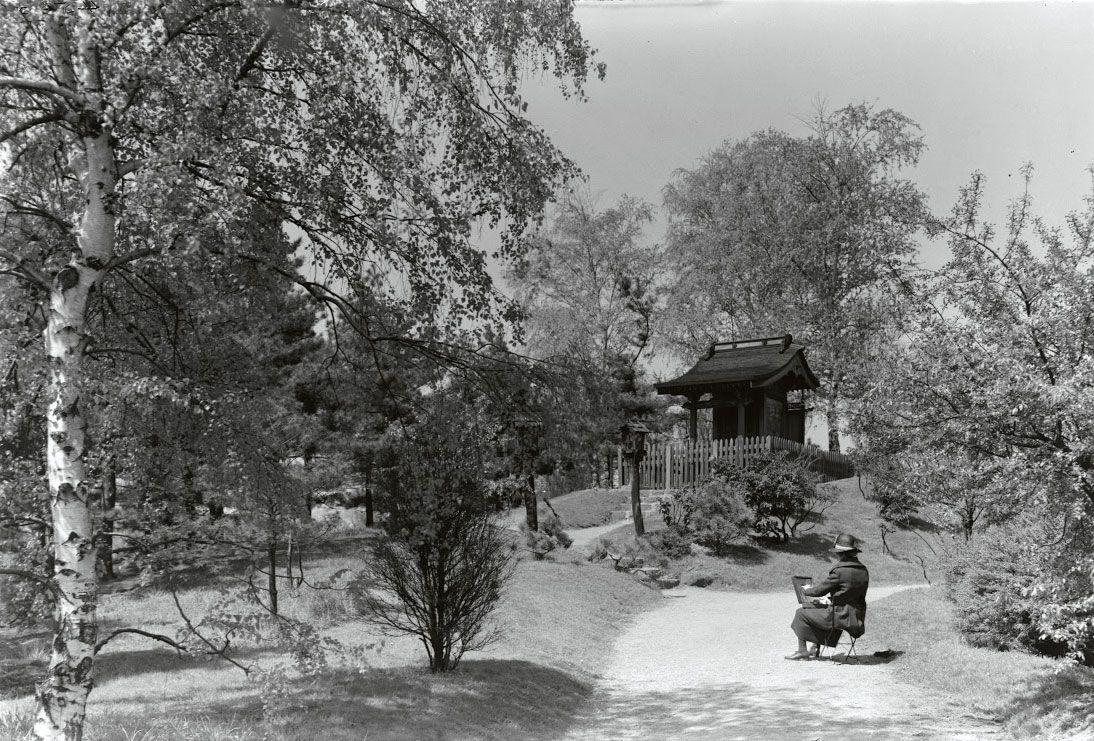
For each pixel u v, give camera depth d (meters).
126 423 9.38
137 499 9.97
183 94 8.27
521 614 16.55
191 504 11.76
